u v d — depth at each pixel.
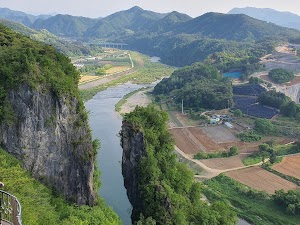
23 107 73.31
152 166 88.94
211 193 120.94
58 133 76.88
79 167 79.81
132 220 91.38
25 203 59.69
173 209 82.56
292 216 107.56
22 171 68.69
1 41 86.12
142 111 102.38
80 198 80.19
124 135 97.00
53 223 62.91
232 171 139.38
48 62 77.94
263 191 120.94
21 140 73.19
